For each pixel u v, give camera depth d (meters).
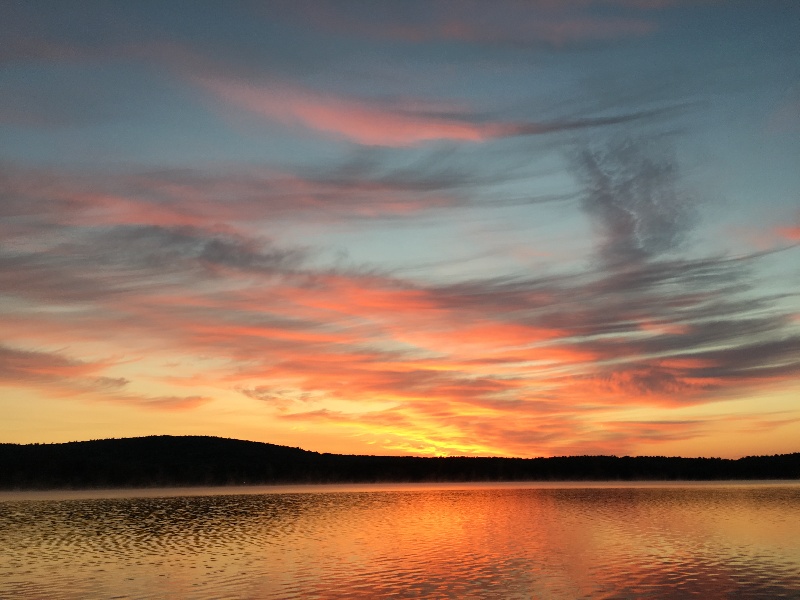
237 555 45.44
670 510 80.38
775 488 143.00
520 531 59.09
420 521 69.81
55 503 104.25
